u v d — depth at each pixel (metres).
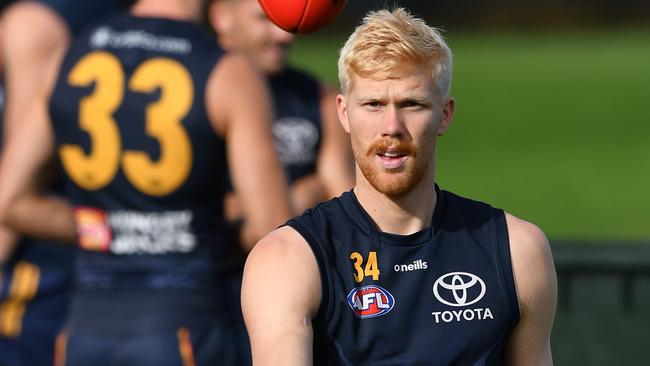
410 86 8.61
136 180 11.88
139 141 11.86
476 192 45.69
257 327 8.62
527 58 88.81
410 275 8.86
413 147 8.68
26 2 13.37
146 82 11.93
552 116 65.62
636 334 15.69
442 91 8.77
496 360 8.95
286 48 16.36
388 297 8.79
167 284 11.93
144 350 11.81
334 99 17.05
